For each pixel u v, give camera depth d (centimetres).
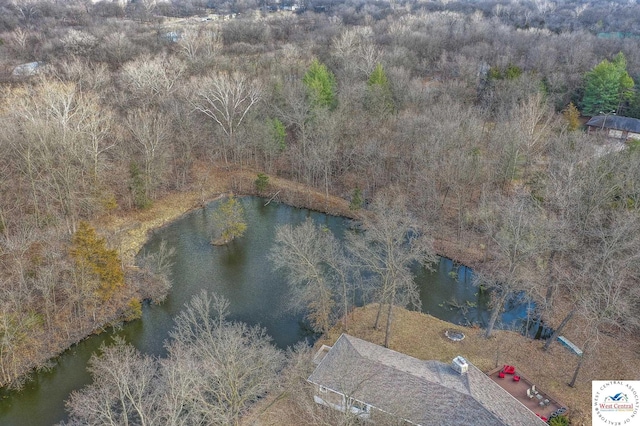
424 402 3547
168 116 7856
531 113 6925
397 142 7725
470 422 3369
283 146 8406
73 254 4709
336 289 5350
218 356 3566
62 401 4109
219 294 5500
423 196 6838
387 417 3409
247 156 8906
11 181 6019
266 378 3878
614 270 4284
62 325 4741
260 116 8906
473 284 5372
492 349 4575
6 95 7612
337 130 7750
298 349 4284
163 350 4669
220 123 8362
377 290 5081
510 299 5481
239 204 7050
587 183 5300
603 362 4381
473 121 7219
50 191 6106
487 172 7038
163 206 7475
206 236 6800
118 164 7400
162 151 7469
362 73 10300
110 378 3712
